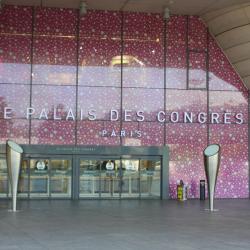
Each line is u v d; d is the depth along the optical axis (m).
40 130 23.38
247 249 10.19
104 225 13.84
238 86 24.88
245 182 24.77
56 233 12.17
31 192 23.25
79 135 23.66
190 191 24.28
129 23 24.36
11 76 23.33
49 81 23.58
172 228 13.37
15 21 23.50
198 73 24.72
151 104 24.25
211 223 14.56
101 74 23.98
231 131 24.83
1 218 15.30
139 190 24.06
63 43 23.80
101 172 23.83
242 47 23.77
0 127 23.09
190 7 23.17
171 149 24.27
